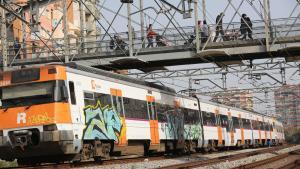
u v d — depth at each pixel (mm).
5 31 28953
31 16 29906
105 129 18969
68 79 16984
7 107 16859
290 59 30297
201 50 28281
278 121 62875
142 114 22531
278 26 27578
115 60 28219
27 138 16422
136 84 22406
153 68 32312
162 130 24625
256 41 27922
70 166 17359
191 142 29344
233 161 21594
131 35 28781
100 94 18953
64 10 29562
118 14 28984
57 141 16172
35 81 16703
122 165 18453
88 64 30422
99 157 19188
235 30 28375
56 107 16328
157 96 24625
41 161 17781
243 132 41938
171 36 29109
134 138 21438
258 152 28828
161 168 15906
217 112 35125
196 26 27859
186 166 17250
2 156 17141
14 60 31281
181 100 28312
